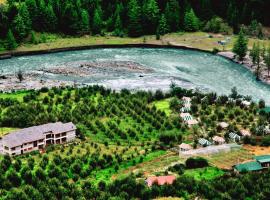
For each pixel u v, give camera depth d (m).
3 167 170.88
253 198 152.00
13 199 148.38
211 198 151.62
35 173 164.62
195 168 175.25
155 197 153.25
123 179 159.50
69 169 171.88
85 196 151.75
